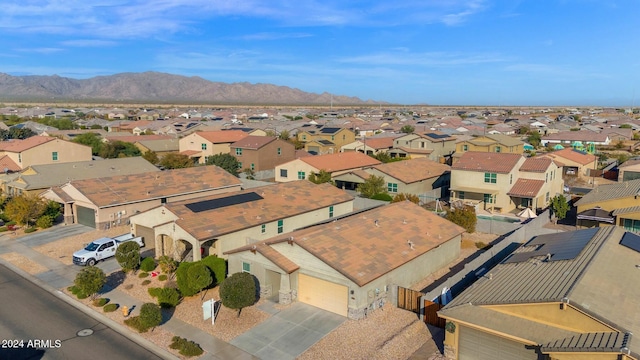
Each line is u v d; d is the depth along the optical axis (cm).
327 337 2241
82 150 6600
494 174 4856
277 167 6350
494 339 1908
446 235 3256
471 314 1959
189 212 3344
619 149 9956
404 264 2744
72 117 16850
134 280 3016
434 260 3134
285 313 2500
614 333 1645
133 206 4331
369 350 2122
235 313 2505
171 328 2359
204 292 2797
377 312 2489
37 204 4153
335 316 2458
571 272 2098
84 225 4288
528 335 1772
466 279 2881
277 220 3622
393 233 3059
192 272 2639
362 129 12150
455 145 8488
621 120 15912
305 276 2609
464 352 2009
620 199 3959
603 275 2067
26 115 16250
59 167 5297
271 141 7488
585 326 1725
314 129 10781
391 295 2578
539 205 4916
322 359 2056
